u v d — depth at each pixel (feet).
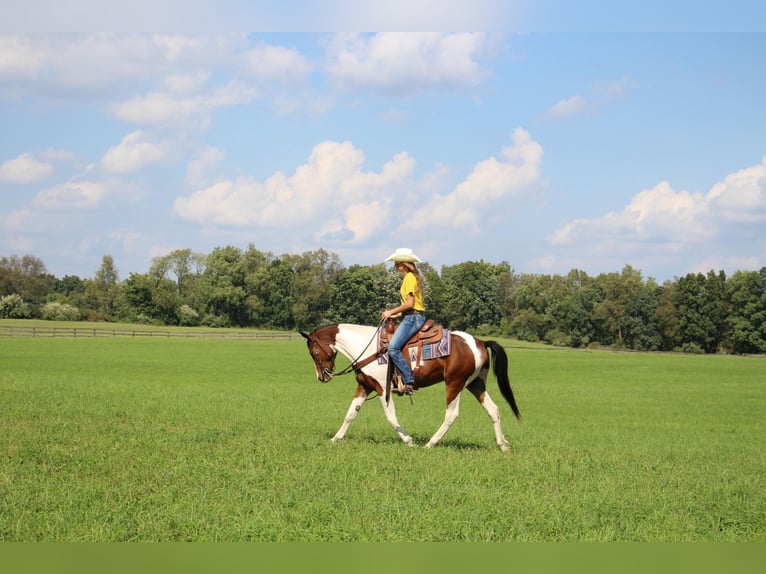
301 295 489.67
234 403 73.10
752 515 30.66
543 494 33.09
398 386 45.19
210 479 33.68
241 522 27.25
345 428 47.01
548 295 449.06
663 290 441.68
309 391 97.14
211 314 484.33
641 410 87.92
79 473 34.63
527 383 134.51
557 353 289.53
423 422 65.36
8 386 79.15
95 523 26.68
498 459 41.47
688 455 49.01
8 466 35.06
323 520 28.12
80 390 78.02
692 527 28.71
